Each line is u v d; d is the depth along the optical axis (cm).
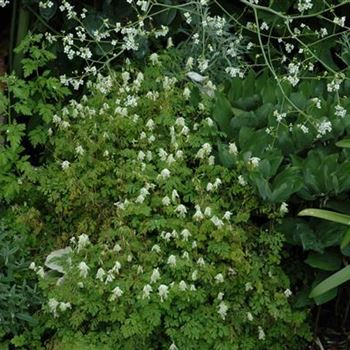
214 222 138
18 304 140
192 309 138
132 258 140
